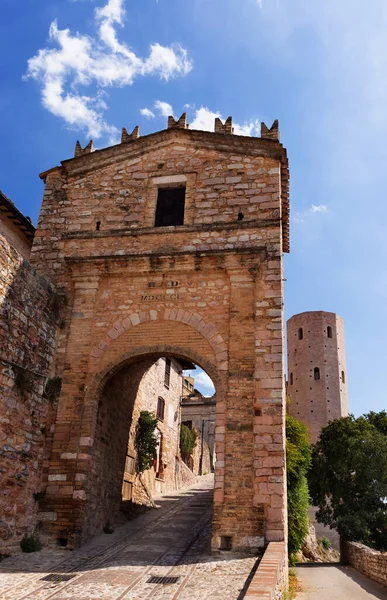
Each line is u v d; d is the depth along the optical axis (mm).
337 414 56094
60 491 15070
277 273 16281
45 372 16062
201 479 42812
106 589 10477
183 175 18453
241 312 16016
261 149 18141
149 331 16562
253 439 14516
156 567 12430
